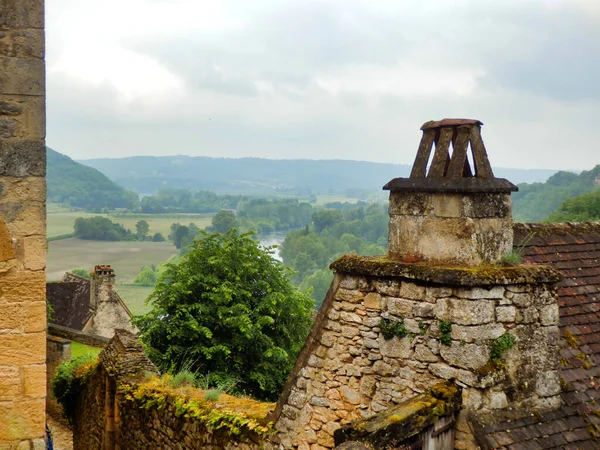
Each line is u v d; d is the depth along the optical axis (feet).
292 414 29.22
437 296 24.56
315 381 28.48
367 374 26.58
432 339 24.63
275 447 29.73
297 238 312.09
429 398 23.31
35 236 19.17
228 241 75.25
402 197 26.84
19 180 18.97
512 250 27.99
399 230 26.91
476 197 25.08
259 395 71.31
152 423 40.34
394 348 25.77
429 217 25.85
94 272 130.41
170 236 378.53
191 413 35.60
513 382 24.00
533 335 24.66
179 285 71.05
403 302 25.59
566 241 33.17
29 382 19.22
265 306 71.82
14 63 18.78
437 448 23.16
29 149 19.03
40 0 18.94
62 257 286.87
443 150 26.13
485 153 25.85
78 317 128.98
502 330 23.98
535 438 23.25
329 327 28.17
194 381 42.42
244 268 73.61
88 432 52.16
